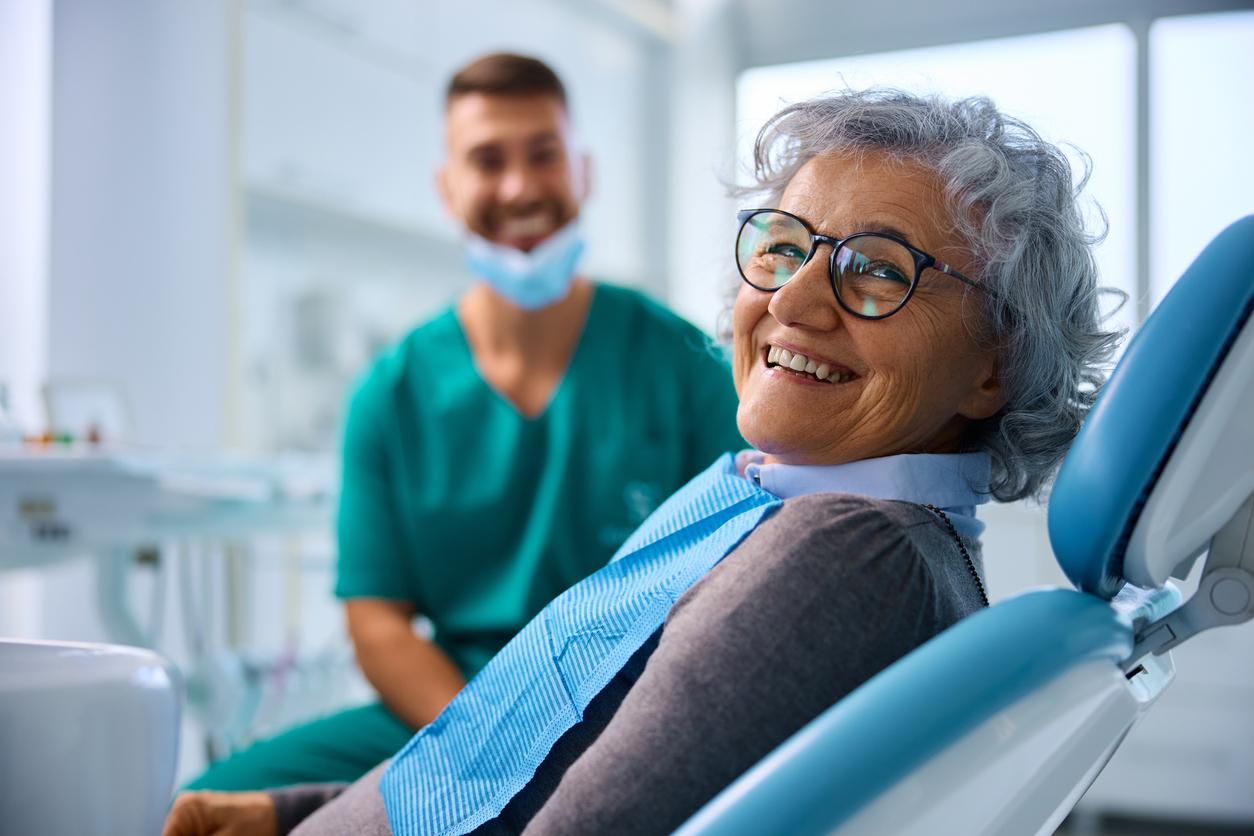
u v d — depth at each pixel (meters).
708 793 0.55
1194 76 3.16
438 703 1.26
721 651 0.57
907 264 0.68
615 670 0.65
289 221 3.38
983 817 0.48
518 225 1.46
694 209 3.87
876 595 0.57
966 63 3.53
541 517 1.37
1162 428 0.51
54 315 2.81
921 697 0.48
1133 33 3.21
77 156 2.84
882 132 0.71
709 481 0.76
